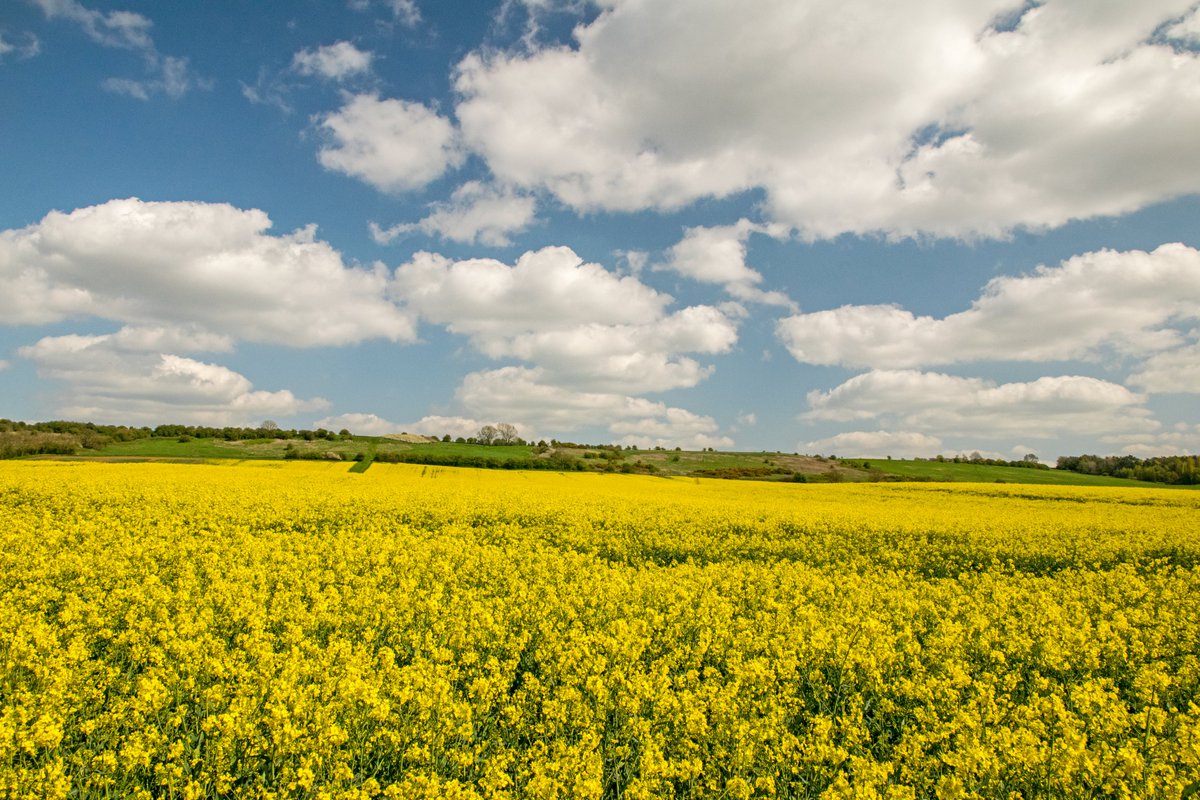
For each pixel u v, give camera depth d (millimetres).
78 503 21828
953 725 6305
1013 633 9477
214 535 16562
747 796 5555
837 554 18047
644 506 25109
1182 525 24000
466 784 5801
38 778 5227
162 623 8672
